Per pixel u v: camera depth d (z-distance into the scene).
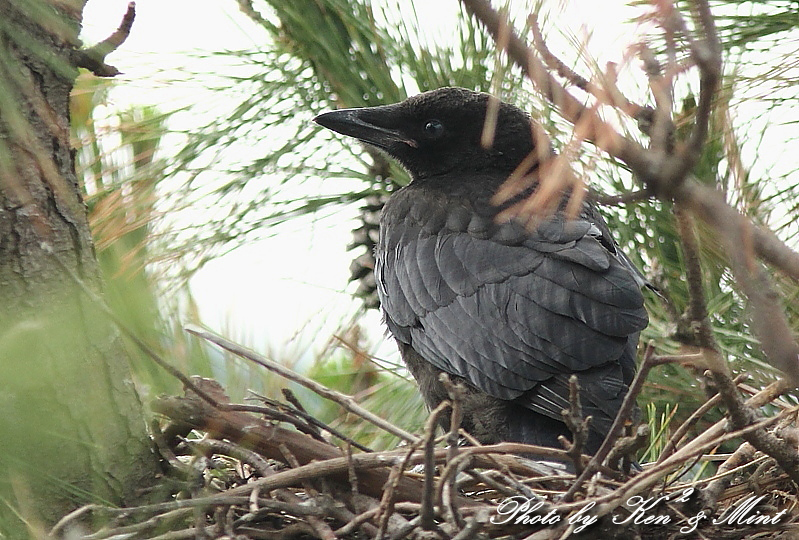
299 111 10.93
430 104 11.47
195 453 8.39
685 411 10.46
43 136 7.63
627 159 6.03
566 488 8.48
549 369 9.30
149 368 8.50
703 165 8.67
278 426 8.47
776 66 8.19
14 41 7.31
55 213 7.74
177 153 10.31
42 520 7.55
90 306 7.84
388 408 11.13
